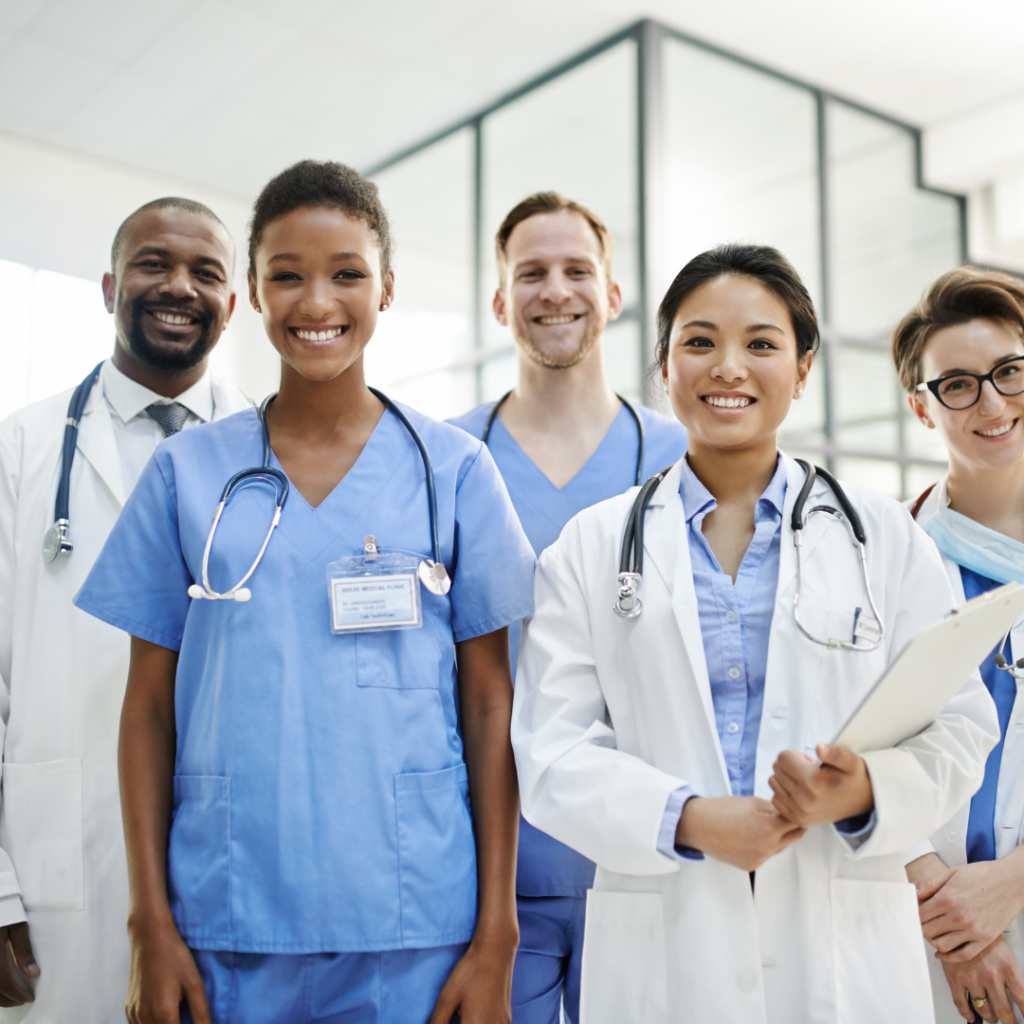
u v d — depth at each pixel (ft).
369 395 3.77
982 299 4.25
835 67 13.84
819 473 3.59
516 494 5.43
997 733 3.38
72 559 4.43
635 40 12.28
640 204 12.32
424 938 3.14
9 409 15.05
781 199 13.92
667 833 3.00
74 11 11.60
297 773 3.16
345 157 15.72
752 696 3.33
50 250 15.25
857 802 2.91
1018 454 4.26
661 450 5.60
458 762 3.43
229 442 3.62
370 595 3.30
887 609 3.40
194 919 3.14
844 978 3.04
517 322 5.74
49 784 4.21
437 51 12.71
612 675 3.46
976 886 3.60
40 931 4.16
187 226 4.86
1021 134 14.70
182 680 3.38
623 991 3.19
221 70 12.99
